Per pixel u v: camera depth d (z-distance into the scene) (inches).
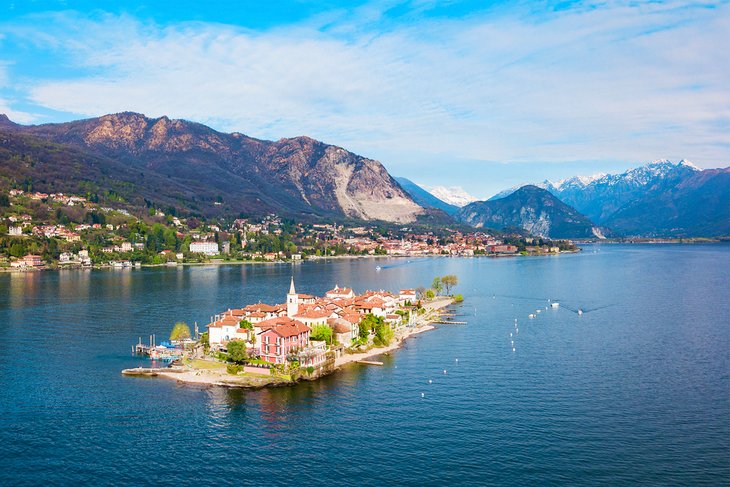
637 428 5625.0
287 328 7687.0
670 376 7239.2
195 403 6289.4
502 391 6707.7
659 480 4662.9
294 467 4879.4
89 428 5615.2
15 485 4596.5
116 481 4658.0
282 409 6136.8
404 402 6353.3
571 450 5167.3
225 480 4672.7
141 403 6269.7
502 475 4746.6
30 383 6904.5
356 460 4995.1
